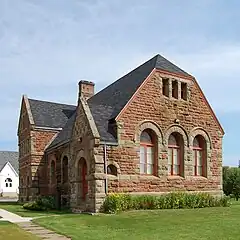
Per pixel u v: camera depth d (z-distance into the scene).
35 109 40.16
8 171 81.56
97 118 25.84
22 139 42.12
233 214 21.95
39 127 37.78
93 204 23.48
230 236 14.49
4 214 24.58
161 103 27.70
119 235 15.01
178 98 28.78
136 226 17.39
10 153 87.12
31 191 36.47
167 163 27.41
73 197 26.39
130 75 31.42
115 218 20.28
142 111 26.58
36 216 22.95
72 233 15.55
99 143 24.05
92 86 40.72
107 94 31.70
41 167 37.16
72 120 36.53
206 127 30.20
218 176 30.41
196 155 29.64
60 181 30.89
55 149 32.78
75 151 26.53
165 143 27.45
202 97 30.31
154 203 25.25
